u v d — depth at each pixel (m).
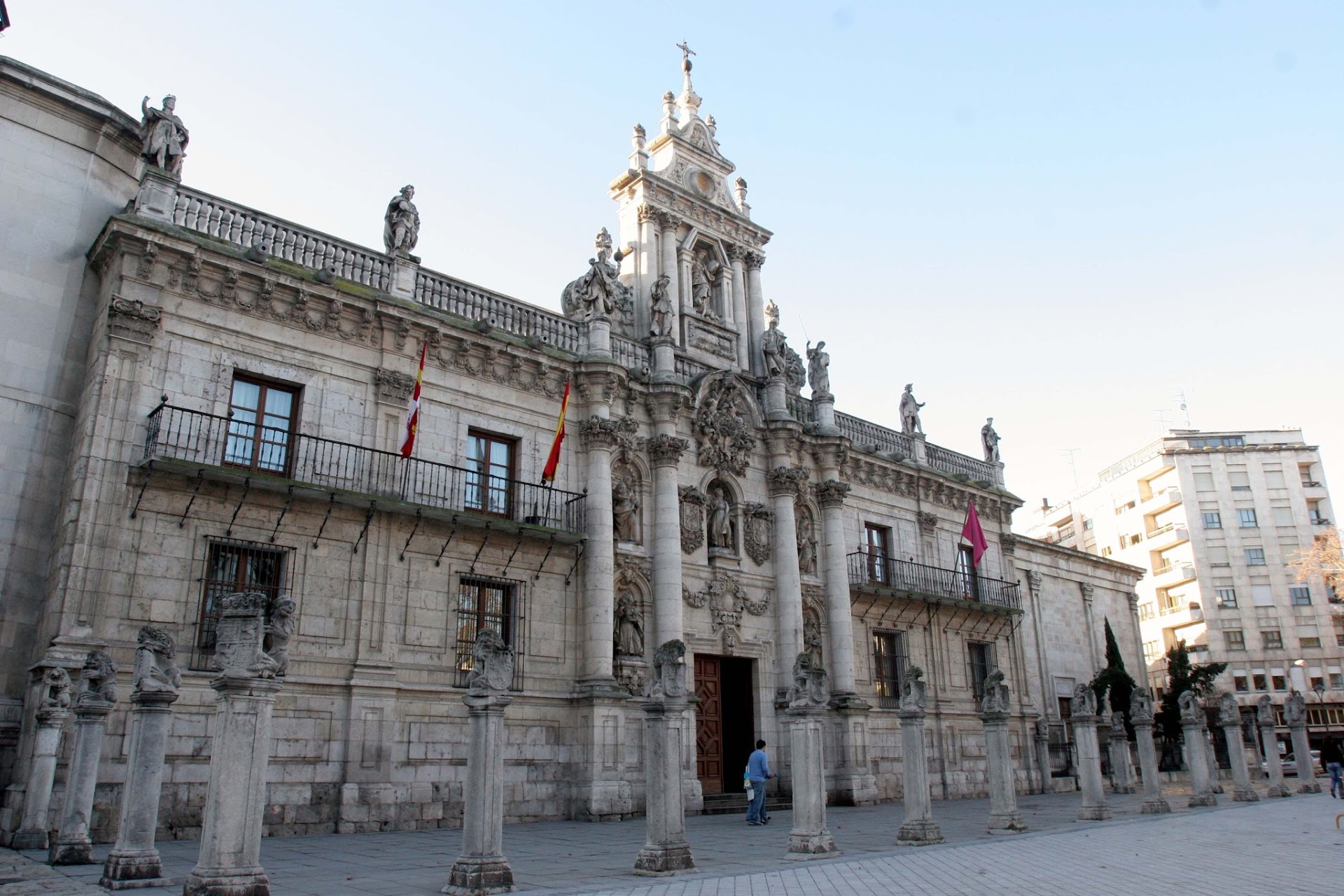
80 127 22.09
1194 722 28.02
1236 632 76.12
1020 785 37.88
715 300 34.34
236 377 21.80
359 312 23.69
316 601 21.36
